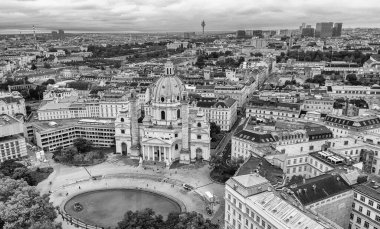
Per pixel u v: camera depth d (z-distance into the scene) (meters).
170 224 165.50
